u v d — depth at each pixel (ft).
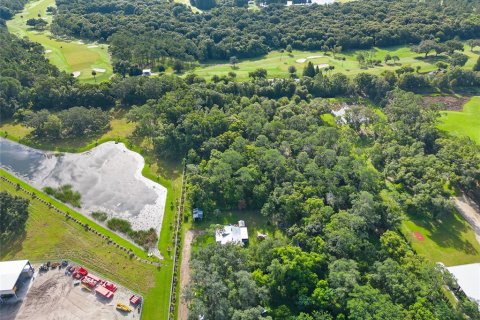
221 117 474.08
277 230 363.76
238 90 572.51
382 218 350.84
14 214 356.79
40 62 646.74
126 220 379.14
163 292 309.22
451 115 541.75
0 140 503.20
